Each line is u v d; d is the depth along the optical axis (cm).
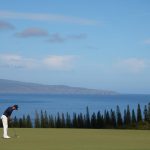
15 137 2906
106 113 10319
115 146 2347
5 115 2773
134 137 2961
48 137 2930
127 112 9806
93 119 10412
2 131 3544
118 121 9975
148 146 2348
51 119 10944
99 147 2294
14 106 2811
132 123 9400
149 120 9006
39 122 10956
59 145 2392
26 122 10612
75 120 10700
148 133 3353
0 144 2427
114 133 3359
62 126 10794
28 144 2436
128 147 2300
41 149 2186
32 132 3456
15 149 2186
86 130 3828
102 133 3359
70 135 3128
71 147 2289
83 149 2194
